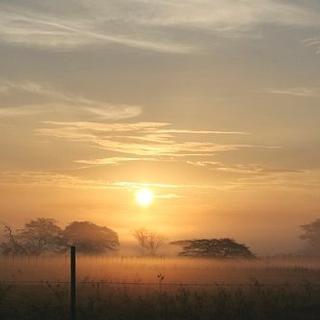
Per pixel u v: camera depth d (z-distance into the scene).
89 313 19.25
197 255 70.56
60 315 19.12
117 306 20.06
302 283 29.23
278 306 20.31
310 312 20.31
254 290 23.80
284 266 51.31
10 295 23.00
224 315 19.38
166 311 19.55
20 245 83.00
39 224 85.31
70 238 86.56
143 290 25.42
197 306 19.80
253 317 19.41
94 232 87.62
